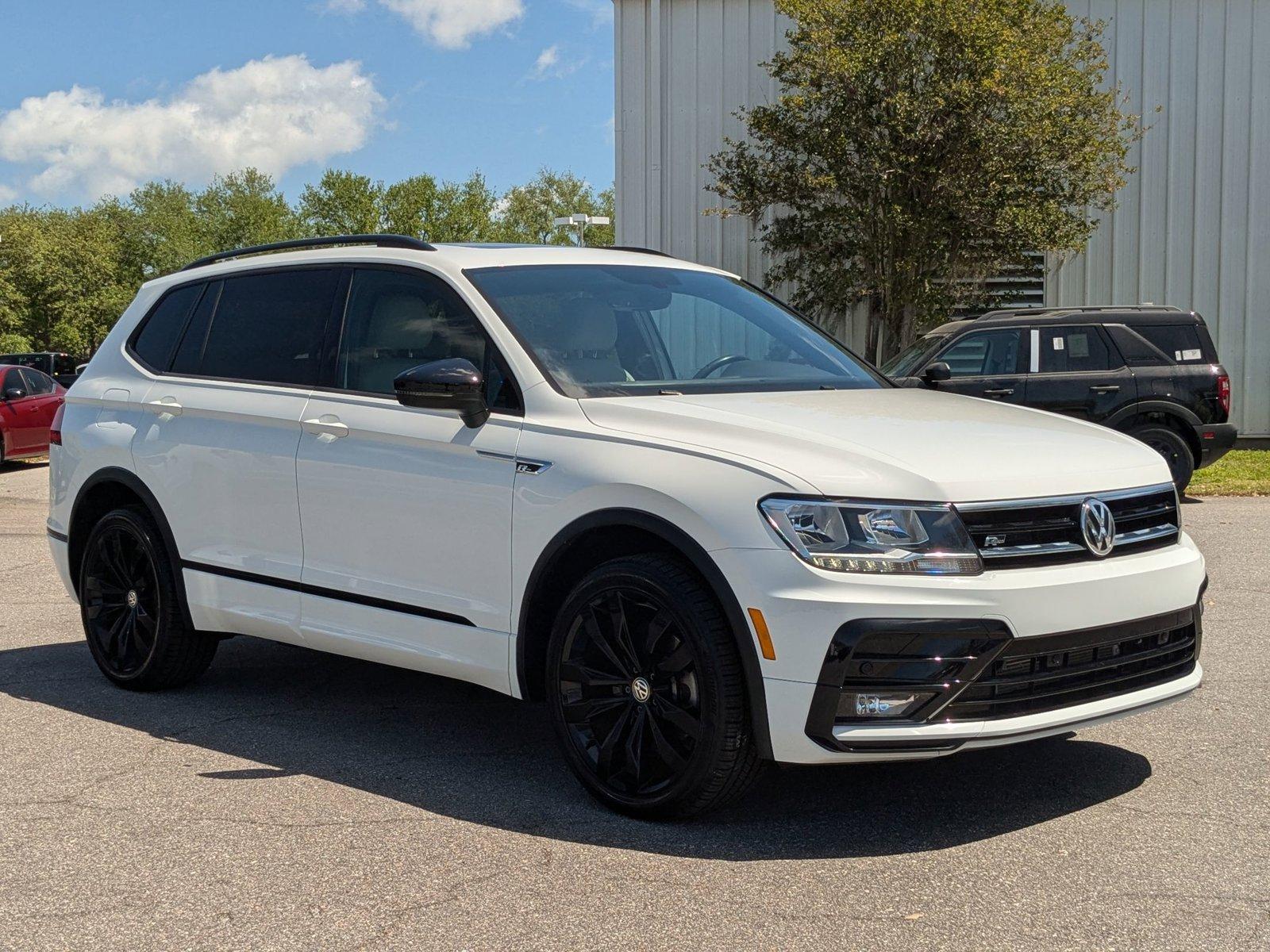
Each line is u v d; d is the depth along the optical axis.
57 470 5.96
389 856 3.61
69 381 24.58
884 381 4.96
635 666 3.82
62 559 5.96
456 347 4.50
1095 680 3.66
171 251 89.12
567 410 4.12
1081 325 12.53
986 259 18.36
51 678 5.91
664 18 20.17
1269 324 19.91
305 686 5.73
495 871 3.48
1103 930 3.04
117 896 3.35
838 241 19.05
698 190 20.36
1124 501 3.79
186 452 5.28
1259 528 10.30
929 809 3.94
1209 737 4.66
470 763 4.52
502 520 4.14
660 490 3.71
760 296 5.39
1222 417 12.30
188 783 4.31
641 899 3.28
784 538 3.48
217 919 3.20
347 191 84.75
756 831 3.77
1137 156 19.97
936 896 3.26
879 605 3.38
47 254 82.06
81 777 4.38
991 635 3.40
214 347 5.46
